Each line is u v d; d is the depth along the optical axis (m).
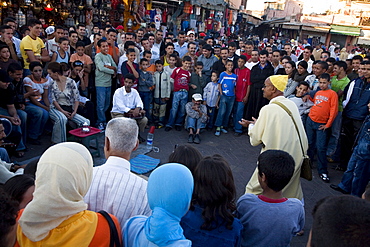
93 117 5.87
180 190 1.27
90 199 1.80
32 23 5.79
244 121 3.38
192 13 16.36
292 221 1.96
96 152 4.92
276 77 3.15
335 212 0.96
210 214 1.77
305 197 4.38
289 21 30.34
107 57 6.12
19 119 4.54
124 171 1.91
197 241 1.76
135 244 1.39
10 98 4.47
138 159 4.95
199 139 6.16
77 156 1.35
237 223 1.83
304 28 28.11
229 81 6.49
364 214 0.93
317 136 4.89
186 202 1.29
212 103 6.68
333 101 4.68
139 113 5.57
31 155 4.77
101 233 1.38
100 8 10.86
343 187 4.52
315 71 5.57
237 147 6.09
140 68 6.52
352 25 28.78
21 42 5.78
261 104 6.62
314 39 28.59
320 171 4.99
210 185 1.78
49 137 5.54
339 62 5.53
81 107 5.61
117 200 1.80
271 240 1.94
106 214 1.47
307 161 2.94
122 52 7.27
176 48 8.78
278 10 37.53
